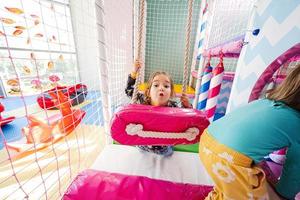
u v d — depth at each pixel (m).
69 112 1.08
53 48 2.16
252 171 0.56
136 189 0.76
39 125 1.00
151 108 0.81
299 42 0.73
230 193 0.58
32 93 2.38
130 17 1.93
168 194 0.75
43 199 0.83
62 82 1.94
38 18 1.51
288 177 0.63
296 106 0.58
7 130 1.64
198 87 1.80
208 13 1.69
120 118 0.76
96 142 1.37
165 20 2.89
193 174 0.95
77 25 1.56
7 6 1.54
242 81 1.13
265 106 0.61
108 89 1.05
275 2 0.88
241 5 1.61
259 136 0.55
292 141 0.56
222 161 0.60
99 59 0.96
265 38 0.94
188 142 0.84
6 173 1.00
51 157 1.15
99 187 0.76
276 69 0.88
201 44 2.27
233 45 0.98
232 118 0.65
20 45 2.00
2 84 2.31
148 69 3.19
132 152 1.11
